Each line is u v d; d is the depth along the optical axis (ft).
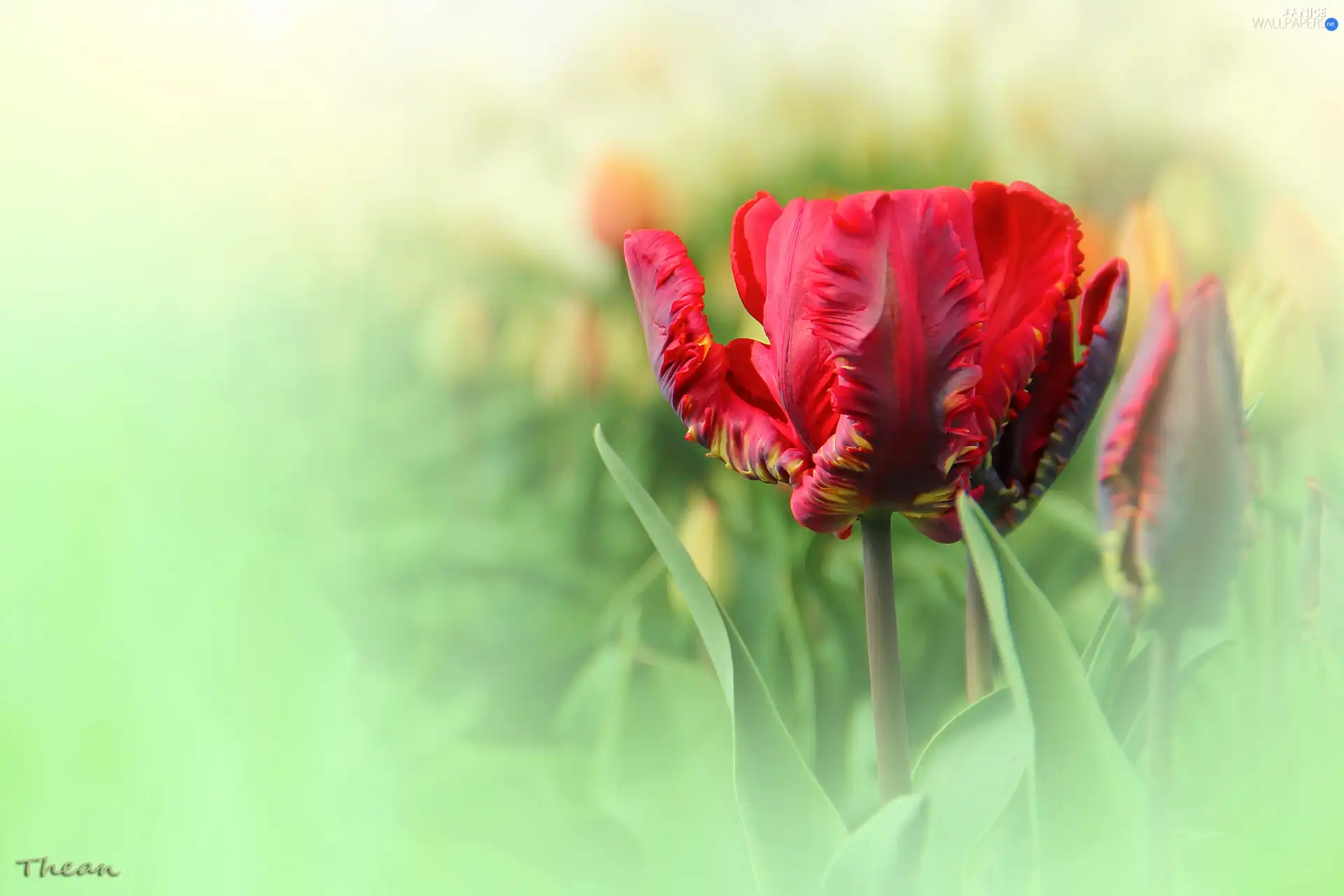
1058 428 2.48
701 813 2.74
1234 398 2.35
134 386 3.26
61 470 3.04
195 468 3.14
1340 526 2.61
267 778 2.92
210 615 2.98
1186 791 2.64
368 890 2.78
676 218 3.87
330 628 3.02
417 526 3.52
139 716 2.95
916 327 2.37
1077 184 3.54
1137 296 2.99
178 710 2.95
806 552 3.12
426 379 3.85
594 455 3.69
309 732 2.94
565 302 3.89
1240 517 2.35
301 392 3.70
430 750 2.95
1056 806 2.38
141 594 3.00
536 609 3.38
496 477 3.68
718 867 2.71
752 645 2.98
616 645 2.98
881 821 2.39
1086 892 2.37
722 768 2.76
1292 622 2.67
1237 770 2.64
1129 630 2.52
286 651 2.98
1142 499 2.37
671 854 2.72
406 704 3.04
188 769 2.93
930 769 2.54
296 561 3.11
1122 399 2.37
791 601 2.98
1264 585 2.68
